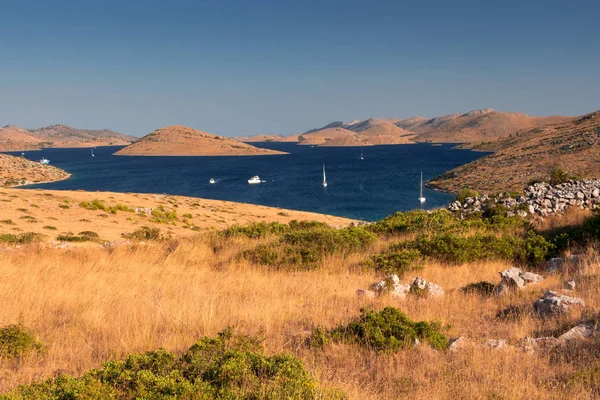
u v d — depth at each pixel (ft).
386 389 17.51
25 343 22.03
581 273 33.35
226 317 27.22
